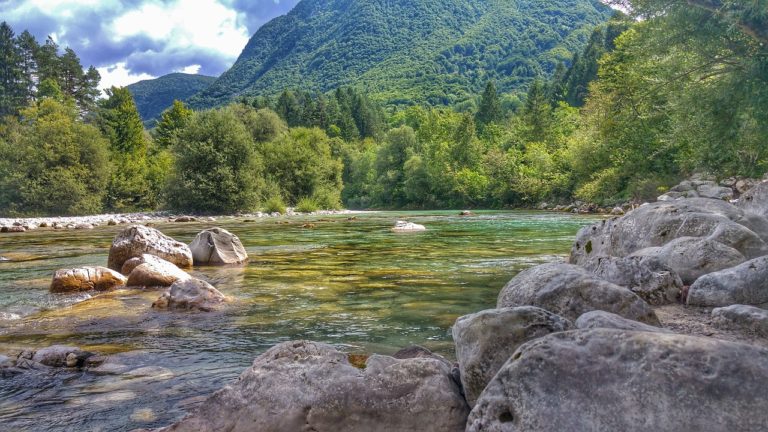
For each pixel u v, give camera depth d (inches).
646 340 94.7
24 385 154.9
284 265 411.8
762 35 523.8
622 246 304.8
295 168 2011.6
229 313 248.2
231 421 116.7
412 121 4133.9
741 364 88.4
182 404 140.3
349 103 4832.7
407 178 2556.6
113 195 1790.1
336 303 268.4
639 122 1232.8
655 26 625.0
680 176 1183.6
